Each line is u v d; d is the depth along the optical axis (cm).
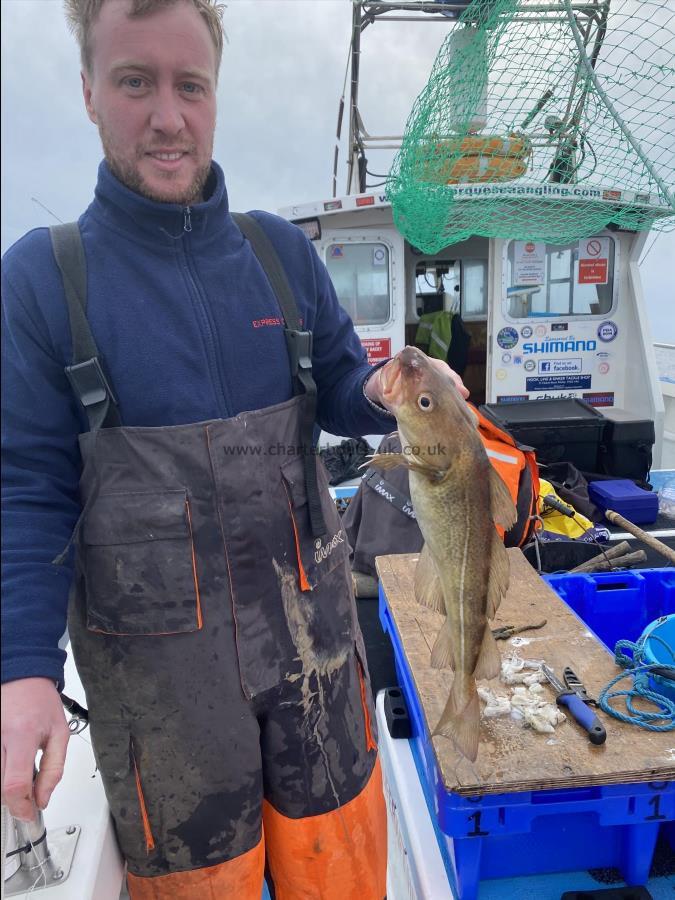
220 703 158
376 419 186
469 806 166
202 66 145
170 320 154
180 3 139
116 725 158
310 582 173
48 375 146
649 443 484
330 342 199
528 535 353
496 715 185
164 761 158
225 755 160
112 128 145
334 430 207
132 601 150
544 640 223
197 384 155
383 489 359
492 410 501
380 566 291
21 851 146
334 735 179
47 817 165
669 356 689
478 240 734
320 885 181
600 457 501
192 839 163
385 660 302
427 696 198
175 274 155
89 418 146
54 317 145
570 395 574
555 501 383
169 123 142
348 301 563
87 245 151
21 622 131
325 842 179
